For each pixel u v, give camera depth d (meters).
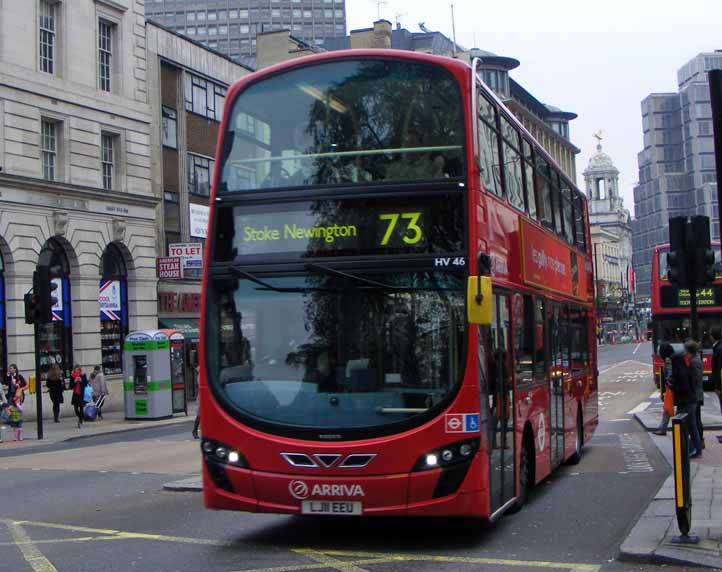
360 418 8.82
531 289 11.97
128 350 33.38
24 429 30.23
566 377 14.87
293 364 9.11
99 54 38.06
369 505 8.73
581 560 8.60
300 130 9.64
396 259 9.12
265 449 8.93
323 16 163.12
